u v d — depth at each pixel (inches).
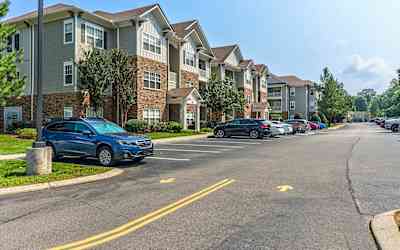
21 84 706.2
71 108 1046.4
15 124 1104.2
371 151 652.1
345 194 297.9
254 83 2327.8
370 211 245.4
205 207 258.2
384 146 759.7
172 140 974.4
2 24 683.4
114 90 1098.7
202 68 1705.2
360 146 768.3
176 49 1417.3
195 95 1359.5
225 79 1615.4
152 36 1231.5
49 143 537.6
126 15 1186.6
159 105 1259.2
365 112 5949.8
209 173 414.3
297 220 225.9
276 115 2778.1
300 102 3097.9
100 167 461.1
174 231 205.9
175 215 238.4
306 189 319.0
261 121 1104.8
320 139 1045.8
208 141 958.4
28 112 1140.5
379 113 5182.1
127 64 1081.4
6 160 530.9
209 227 212.7
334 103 2839.6
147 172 428.8
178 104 1341.0
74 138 519.5
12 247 183.5
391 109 2657.5
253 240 190.9
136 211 249.6
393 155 581.3
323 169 435.8
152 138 977.5
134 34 1148.5
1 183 347.3
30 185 343.0
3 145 738.8
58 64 1071.0
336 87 2893.7
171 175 403.9
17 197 302.5
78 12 1039.0
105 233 203.8
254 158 559.8
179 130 1217.4
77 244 186.9
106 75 1012.5
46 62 1095.6
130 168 463.2
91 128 518.0
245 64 2086.6
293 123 1557.6
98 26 1122.7
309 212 244.1
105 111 1107.3
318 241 189.0
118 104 1091.3
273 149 716.7
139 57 1155.3
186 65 1466.5
